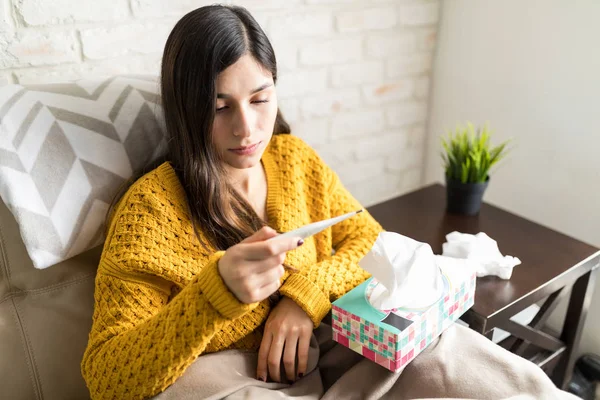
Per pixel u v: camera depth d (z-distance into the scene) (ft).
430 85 5.49
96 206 2.82
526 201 4.88
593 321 4.59
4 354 2.77
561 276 3.36
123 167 2.93
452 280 2.82
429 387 2.59
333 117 4.93
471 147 4.04
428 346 2.75
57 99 2.86
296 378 2.75
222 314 2.20
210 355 2.68
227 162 2.77
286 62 4.44
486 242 3.44
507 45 4.67
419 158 5.75
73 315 2.94
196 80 2.52
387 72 5.09
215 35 2.48
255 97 2.66
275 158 3.29
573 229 4.55
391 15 4.87
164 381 2.35
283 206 3.14
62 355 2.91
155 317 2.38
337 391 2.61
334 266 3.06
